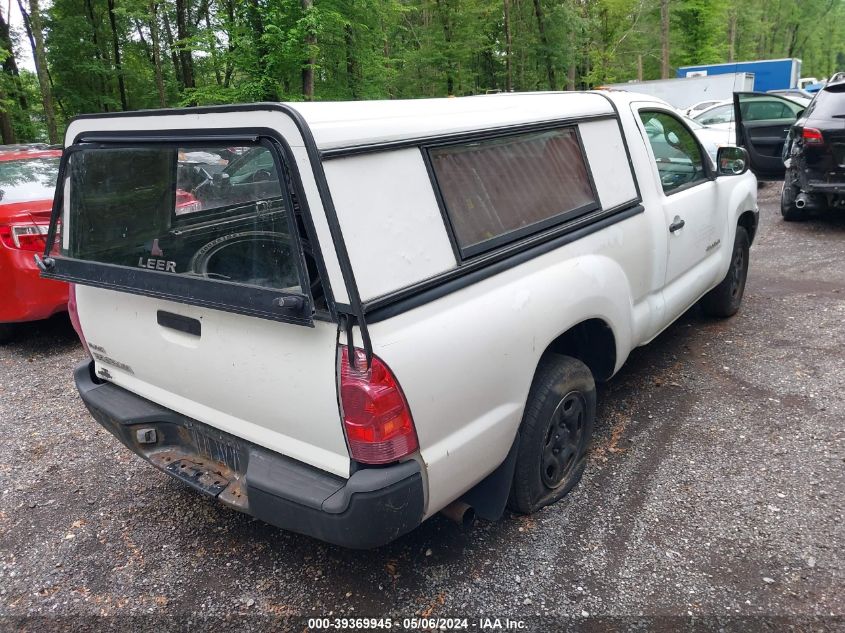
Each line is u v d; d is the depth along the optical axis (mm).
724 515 2955
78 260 2807
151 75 24266
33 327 6430
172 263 2479
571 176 3098
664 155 4016
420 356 2172
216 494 2582
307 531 2277
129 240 2631
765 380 4234
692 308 5660
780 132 10195
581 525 2959
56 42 22547
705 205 4340
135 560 2943
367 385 2053
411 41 22906
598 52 29922
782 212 8875
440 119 2467
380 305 2072
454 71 22766
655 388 4234
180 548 3014
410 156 2273
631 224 3432
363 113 2219
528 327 2611
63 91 23094
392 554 2852
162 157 2428
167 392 2824
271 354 2273
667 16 28281
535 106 3023
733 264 5121
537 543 2859
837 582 2527
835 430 3590
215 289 2223
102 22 24500
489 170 2621
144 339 2764
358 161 2094
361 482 2123
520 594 2578
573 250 2982
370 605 2584
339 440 2193
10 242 5344
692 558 2705
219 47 13984
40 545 3084
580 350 3426
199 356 2525
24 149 7133
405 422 2145
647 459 3445
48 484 3615
